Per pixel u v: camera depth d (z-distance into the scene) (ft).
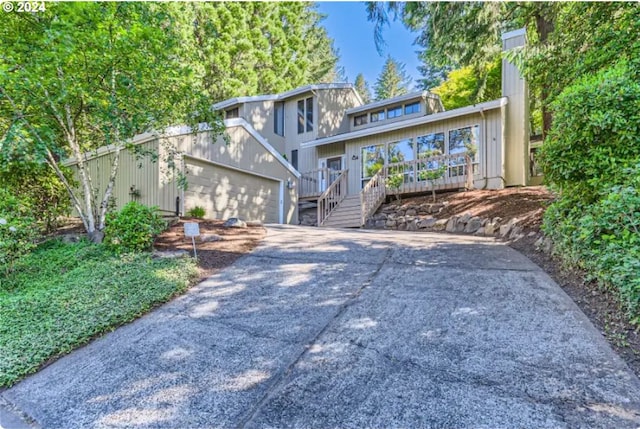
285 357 8.52
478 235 23.84
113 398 7.30
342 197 41.06
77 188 23.24
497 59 46.21
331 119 53.78
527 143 37.11
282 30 75.20
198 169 29.14
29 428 6.64
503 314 10.04
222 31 63.10
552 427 5.89
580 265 11.69
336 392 7.11
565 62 20.31
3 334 9.59
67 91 16.31
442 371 7.61
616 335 8.31
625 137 11.51
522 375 7.30
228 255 17.58
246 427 6.30
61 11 15.40
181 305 11.88
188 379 7.80
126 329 10.29
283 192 39.17
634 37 15.37
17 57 15.61
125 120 17.84
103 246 17.56
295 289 13.03
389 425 6.16
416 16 36.63
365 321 10.19
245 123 33.81
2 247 14.46
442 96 67.87
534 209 23.11
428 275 13.85
